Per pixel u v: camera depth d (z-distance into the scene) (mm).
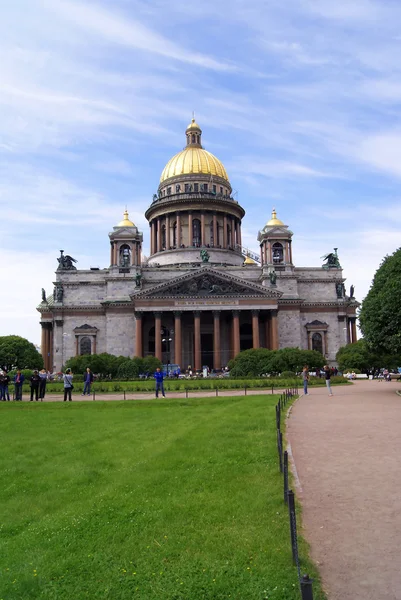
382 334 58188
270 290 121625
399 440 26828
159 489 19750
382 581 12336
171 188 156625
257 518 16297
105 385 77438
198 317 120250
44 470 23938
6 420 41188
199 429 32125
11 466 24812
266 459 23453
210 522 16219
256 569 12961
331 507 17125
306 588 9641
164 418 39938
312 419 35250
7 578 13133
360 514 16406
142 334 122438
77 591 12461
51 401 57219
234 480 20484
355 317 136625
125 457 25938
